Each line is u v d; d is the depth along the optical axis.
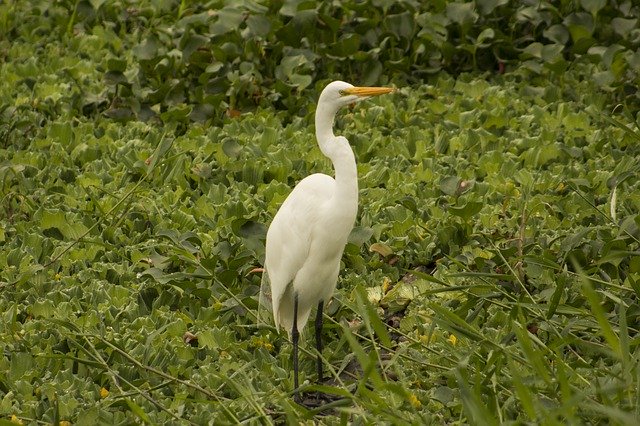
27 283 10.87
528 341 7.96
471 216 11.18
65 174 13.49
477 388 7.70
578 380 8.55
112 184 12.90
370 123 14.83
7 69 17.00
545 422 6.91
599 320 7.30
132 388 8.91
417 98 15.30
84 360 8.95
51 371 9.39
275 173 13.15
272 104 15.50
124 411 8.79
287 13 16.06
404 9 16.81
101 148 14.15
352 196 9.11
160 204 12.43
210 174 13.16
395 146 13.84
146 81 15.82
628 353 7.51
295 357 9.24
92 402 8.78
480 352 9.06
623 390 7.80
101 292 10.59
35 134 14.84
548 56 15.84
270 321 10.16
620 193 11.97
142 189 12.57
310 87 16.02
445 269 10.81
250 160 13.20
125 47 18.06
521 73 16.06
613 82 15.02
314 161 13.39
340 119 14.92
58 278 11.11
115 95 15.41
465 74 16.11
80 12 18.94
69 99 15.59
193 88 15.73
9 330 9.90
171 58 15.59
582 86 15.55
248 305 10.27
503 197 12.34
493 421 7.20
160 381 9.22
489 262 10.54
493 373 8.31
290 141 14.19
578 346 9.54
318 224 9.11
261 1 16.81
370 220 11.84
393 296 10.53
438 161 13.40
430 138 14.28
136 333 9.86
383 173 13.02
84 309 10.47
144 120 15.25
